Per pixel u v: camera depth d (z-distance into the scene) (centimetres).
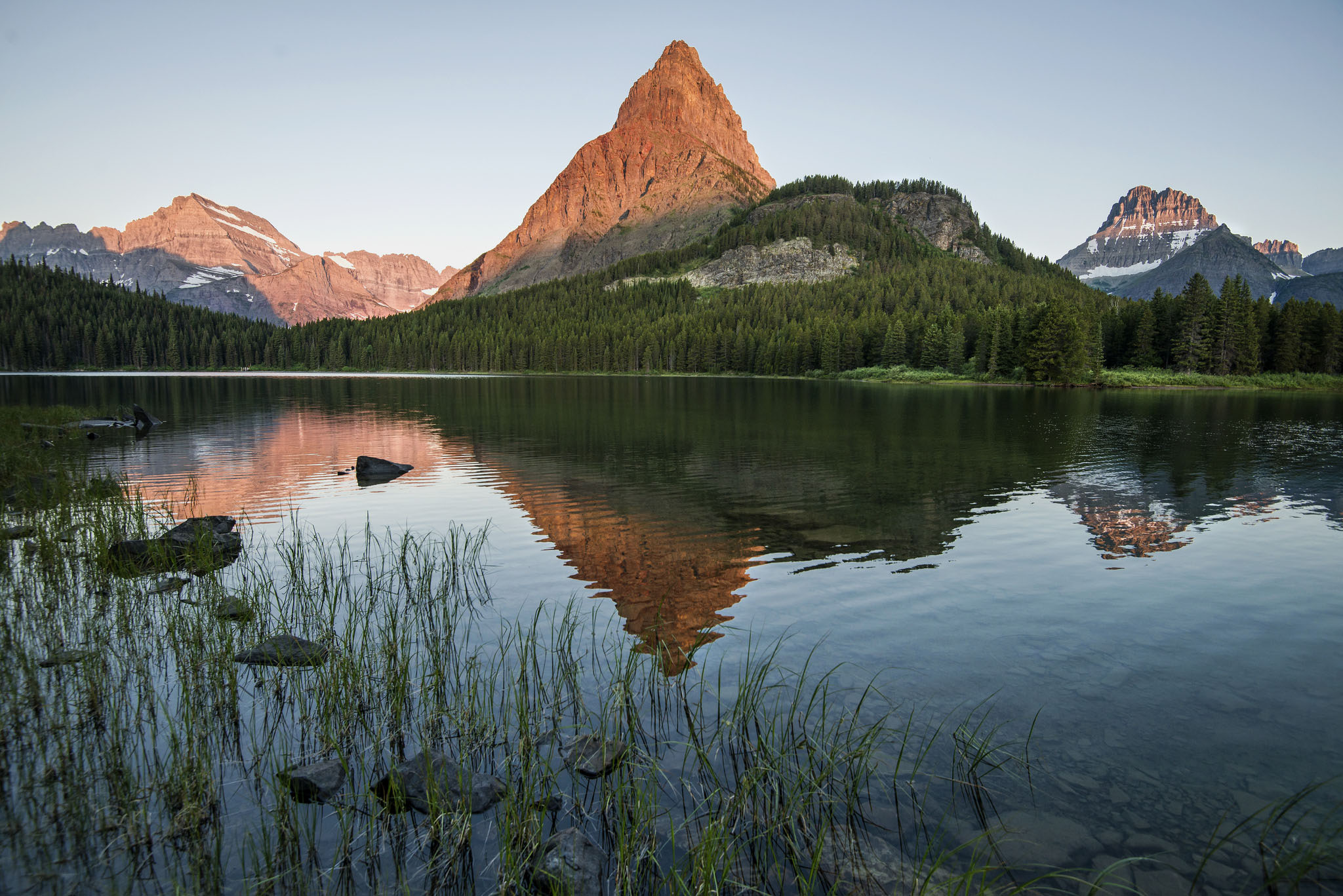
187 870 570
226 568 1406
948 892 532
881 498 2127
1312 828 616
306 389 9400
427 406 6009
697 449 3222
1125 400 7356
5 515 1752
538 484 2341
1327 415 5312
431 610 1169
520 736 735
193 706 836
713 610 1173
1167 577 1362
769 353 16625
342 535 1686
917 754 732
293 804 652
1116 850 585
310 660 965
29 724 796
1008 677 921
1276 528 1762
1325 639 1057
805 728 774
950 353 13038
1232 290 10875
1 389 8706
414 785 664
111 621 1116
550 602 1216
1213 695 875
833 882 542
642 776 689
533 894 540
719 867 565
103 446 3278
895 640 1044
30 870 566
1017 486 2325
